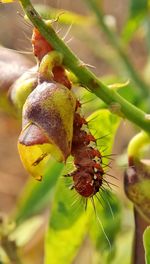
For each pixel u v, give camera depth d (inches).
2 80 5.6
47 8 6.7
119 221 7.7
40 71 4.7
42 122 4.5
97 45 10.9
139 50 15.6
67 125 4.6
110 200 7.1
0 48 6.0
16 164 16.5
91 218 7.4
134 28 9.1
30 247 10.5
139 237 6.1
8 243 7.6
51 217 6.9
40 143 4.5
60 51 4.8
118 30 15.1
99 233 7.9
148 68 10.1
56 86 4.6
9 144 17.2
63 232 7.0
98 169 4.8
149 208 5.8
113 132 6.3
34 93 4.6
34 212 8.6
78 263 9.6
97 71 16.0
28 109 4.6
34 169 4.7
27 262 10.5
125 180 5.8
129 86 7.9
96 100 6.8
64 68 4.9
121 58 9.4
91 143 5.1
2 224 7.6
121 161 8.4
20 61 5.7
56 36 4.8
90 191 4.8
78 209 6.9
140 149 5.9
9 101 5.6
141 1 8.8
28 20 5.0
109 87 5.2
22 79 5.3
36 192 8.4
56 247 7.1
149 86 9.4
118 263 8.2
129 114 5.3
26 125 4.5
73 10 15.9
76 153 4.8
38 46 4.8
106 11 15.5
